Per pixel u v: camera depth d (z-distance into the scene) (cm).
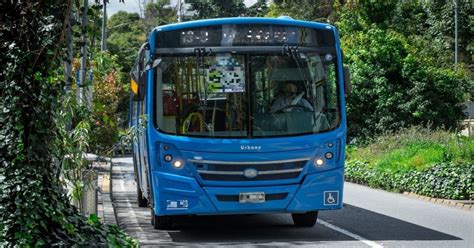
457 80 3597
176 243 1366
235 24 1384
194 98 1361
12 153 861
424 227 1562
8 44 873
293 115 1374
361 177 2675
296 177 1364
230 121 1358
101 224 939
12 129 864
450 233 1475
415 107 3522
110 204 1878
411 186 2261
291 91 1382
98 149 1112
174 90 1362
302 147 1365
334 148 1384
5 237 845
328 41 1414
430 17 6391
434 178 2142
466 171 2102
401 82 3575
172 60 1366
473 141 2558
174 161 1347
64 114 902
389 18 4269
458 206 1975
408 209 1905
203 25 1377
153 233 1490
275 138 1358
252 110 1363
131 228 1561
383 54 3553
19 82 868
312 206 1370
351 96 3550
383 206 1975
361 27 4128
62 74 921
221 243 1365
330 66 1406
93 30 963
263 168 1354
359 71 3556
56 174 906
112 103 3050
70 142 916
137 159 1839
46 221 868
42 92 877
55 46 882
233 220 1681
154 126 1353
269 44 1388
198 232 1503
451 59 6109
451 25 6272
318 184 1372
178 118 1356
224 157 1345
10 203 856
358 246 1314
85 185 991
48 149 883
